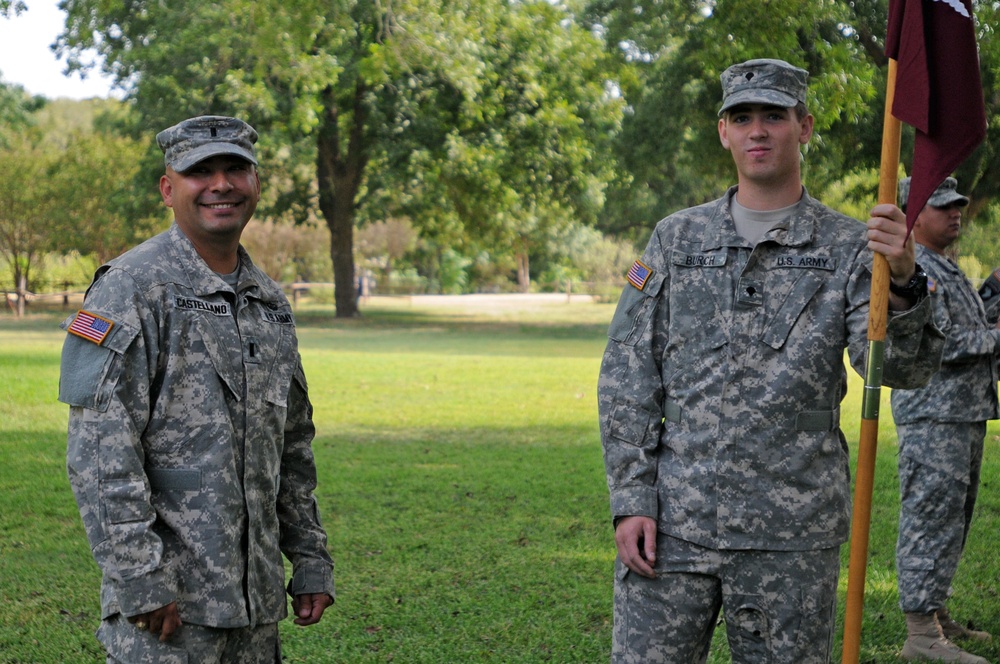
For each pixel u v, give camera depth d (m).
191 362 2.79
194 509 2.75
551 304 44.16
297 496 3.18
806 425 3.05
